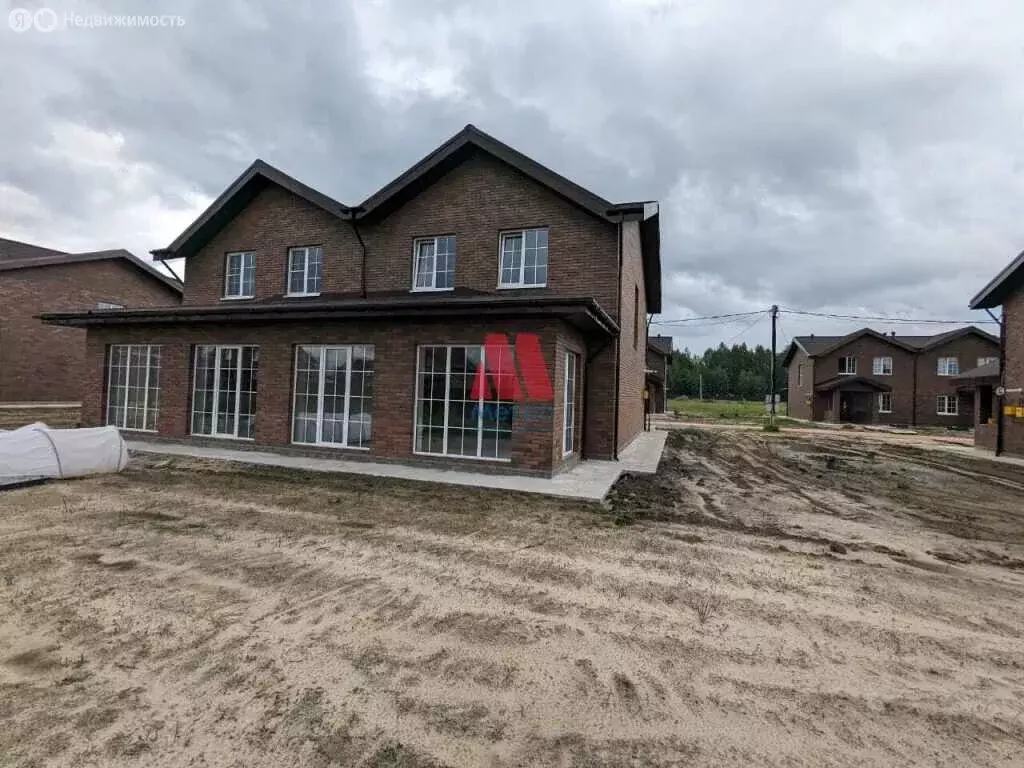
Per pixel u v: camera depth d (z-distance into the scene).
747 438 18.39
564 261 10.71
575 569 4.53
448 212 11.66
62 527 5.27
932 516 7.07
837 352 33.00
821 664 3.10
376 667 2.88
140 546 4.76
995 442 14.69
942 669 3.10
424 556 4.73
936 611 3.92
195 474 8.09
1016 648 3.38
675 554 5.03
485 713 2.51
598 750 2.29
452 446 8.84
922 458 13.73
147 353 11.69
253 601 3.68
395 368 9.16
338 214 12.09
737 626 3.56
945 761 2.31
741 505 7.40
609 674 2.90
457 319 8.73
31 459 7.16
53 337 19.22
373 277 12.25
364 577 4.19
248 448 10.27
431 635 3.27
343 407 9.73
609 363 10.56
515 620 3.52
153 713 2.42
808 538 5.78
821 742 2.40
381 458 9.18
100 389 11.93
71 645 3.01
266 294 13.46
